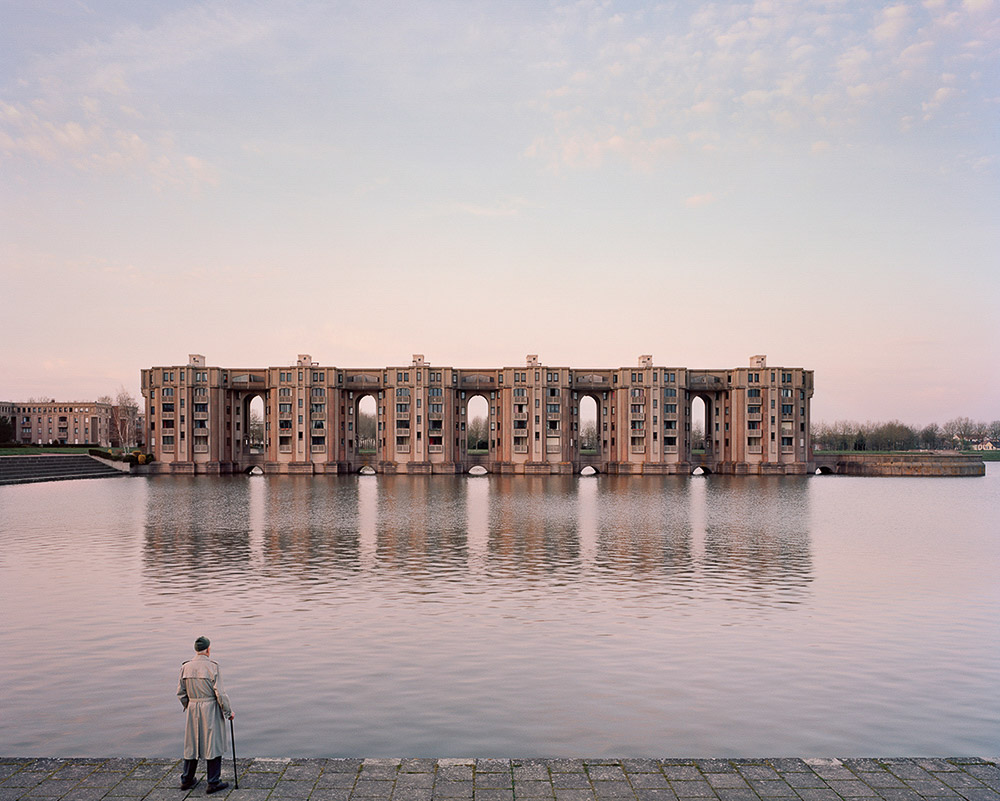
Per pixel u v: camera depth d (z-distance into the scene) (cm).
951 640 2772
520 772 1521
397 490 11219
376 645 2675
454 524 6525
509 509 8056
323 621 3008
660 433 16262
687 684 2286
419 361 16588
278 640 2731
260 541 5341
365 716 2023
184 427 16200
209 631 2852
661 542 5384
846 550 5019
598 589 3669
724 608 3266
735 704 2128
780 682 2309
